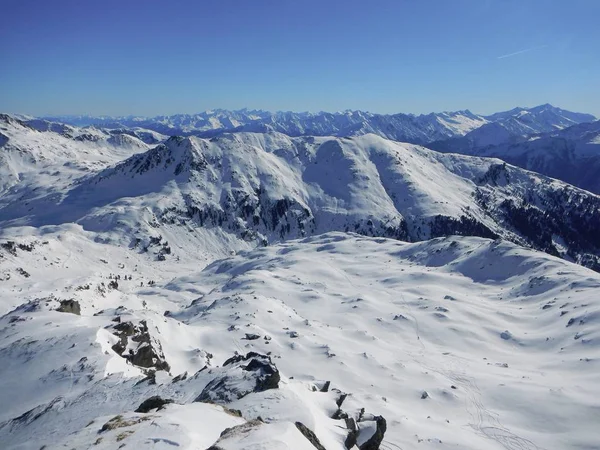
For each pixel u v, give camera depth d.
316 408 25.36
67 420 26.14
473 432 52.69
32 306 68.38
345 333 88.81
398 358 77.19
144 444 14.78
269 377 25.39
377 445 24.75
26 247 171.75
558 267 122.75
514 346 89.44
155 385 29.89
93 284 107.25
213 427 17.25
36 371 40.00
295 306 112.38
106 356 41.12
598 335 79.81
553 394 61.34
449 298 114.44
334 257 173.62
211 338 72.81
